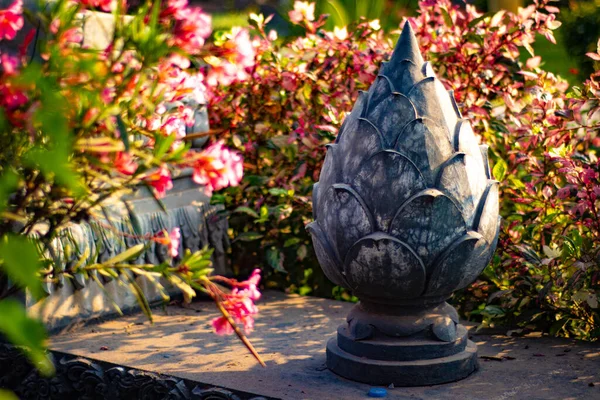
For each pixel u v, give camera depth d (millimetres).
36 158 1369
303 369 2719
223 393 2498
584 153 3957
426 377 2520
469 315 3588
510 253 3410
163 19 1768
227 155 1814
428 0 4105
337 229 2508
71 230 3125
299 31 6984
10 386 3031
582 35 7043
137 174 1782
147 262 3525
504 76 4172
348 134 2566
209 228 3867
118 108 1744
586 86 3277
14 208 1936
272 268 4078
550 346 2992
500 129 4027
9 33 1771
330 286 4059
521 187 3641
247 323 1955
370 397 2428
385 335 2566
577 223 3344
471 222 2469
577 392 2465
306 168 4148
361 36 4375
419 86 2486
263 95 4273
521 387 2516
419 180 2398
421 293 2488
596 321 3098
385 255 2404
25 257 1203
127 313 3475
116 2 1798
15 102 1611
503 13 3967
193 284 1913
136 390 2729
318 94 4191
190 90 2088
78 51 1722
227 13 10734
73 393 2914
